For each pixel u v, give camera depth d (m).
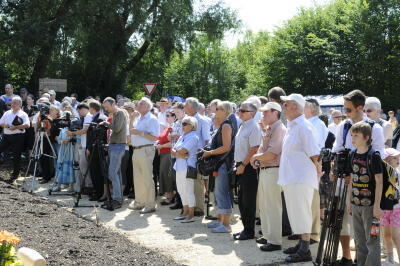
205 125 7.68
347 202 4.95
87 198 9.08
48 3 21.52
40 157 10.25
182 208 7.72
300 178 5.06
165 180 8.84
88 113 9.35
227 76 47.66
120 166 8.31
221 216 6.62
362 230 4.50
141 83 30.53
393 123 8.57
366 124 4.38
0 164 12.48
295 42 36.38
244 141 6.05
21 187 9.80
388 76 32.00
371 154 4.31
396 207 4.89
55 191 9.56
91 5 21.42
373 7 32.16
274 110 5.61
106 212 7.85
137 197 8.13
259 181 5.77
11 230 5.32
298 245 5.43
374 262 4.32
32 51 20.45
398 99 31.59
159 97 31.36
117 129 8.18
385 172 4.30
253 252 5.54
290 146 5.11
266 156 5.55
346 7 34.59
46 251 4.64
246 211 6.12
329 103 26.38
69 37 22.91
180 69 46.41
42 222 6.02
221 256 5.36
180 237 6.27
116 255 4.82
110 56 26.09
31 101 13.00
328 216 4.71
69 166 9.48
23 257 3.38
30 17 20.50
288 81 36.78
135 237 6.23
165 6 24.67
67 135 8.98
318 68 35.09
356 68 33.50
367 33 31.28
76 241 5.19
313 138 5.07
